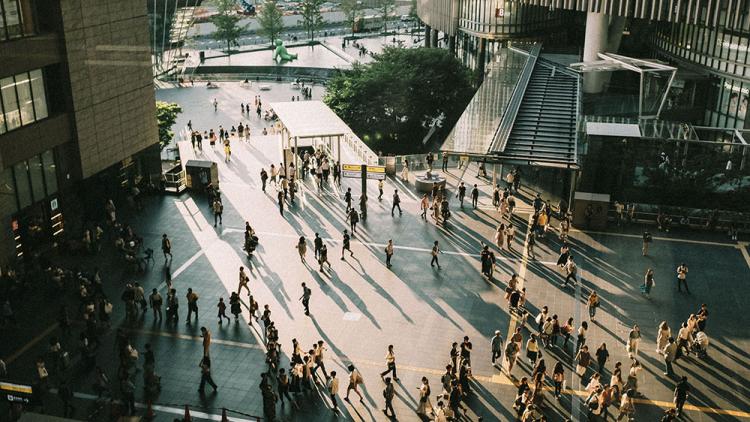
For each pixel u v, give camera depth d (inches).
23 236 1648.6
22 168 1627.7
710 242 1792.6
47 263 1534.2
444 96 3287.4
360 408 1172.5
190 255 1706.4
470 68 3705.7
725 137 2513.5
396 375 1258.0
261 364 1291.8
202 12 6766.7
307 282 1579.7
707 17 2070.6
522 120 2250.2
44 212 1717.5
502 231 1729.8
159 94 4010.8
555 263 1678.2
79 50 1740.9
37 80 1669.5
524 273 1628.9
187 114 3597.4
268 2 5585.6
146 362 1190.9
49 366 1273.4
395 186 2145.7
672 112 2610.7
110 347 1341.0
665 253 1729.8
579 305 1498.5
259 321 1427.2
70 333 1379.2
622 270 1647.4
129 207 1972.2
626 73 3100.4
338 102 3324.3
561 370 1181.1
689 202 1891.0
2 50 1528.1
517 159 1926.7
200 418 1146.0
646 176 1886.1
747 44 2347.4
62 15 1669.5
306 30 6378.0
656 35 3041.3
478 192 2090.3
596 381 1160.2
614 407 1183.6
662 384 1244.5
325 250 1611.7
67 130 1748.3
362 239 1788.9
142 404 1179.3
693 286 1577.3
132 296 1414.9
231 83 4355.3
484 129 2146.9
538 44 3280.0
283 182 1988.2
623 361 1307.8
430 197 2062.0
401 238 1795.0
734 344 1364.4
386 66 3294.8
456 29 3806.6
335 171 2149.4
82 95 1770.4
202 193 2080.5
